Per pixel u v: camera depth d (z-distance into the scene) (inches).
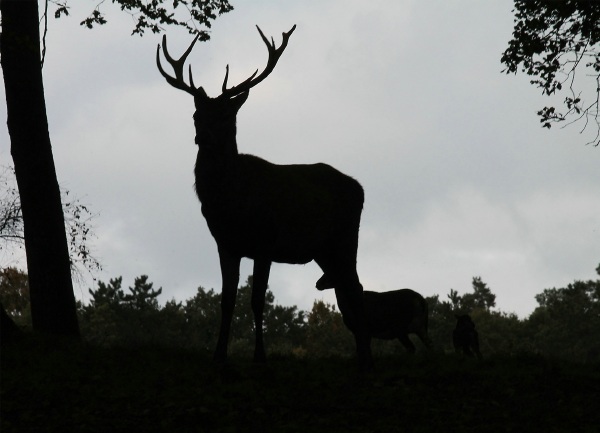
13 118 1823.3
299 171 1585.9
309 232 1535.4
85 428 1068.5
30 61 1829.5
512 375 1454.2
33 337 1569.9
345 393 1304.1
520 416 1200.8
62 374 1320.1
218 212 1428.4
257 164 1504.7
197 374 1355.8
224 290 1459.2
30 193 1812.3
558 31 2252.7
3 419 1107.3
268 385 1323.8
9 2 1827.0
